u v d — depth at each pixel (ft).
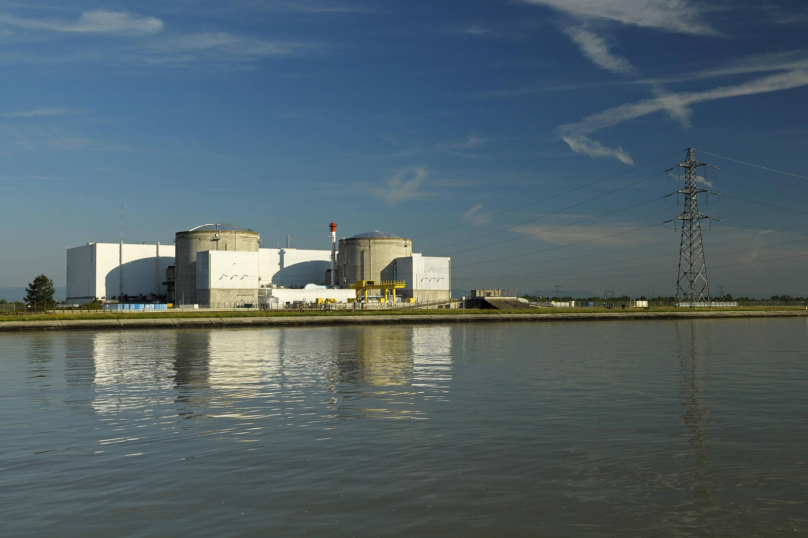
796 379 111.24
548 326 358.84
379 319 402.52
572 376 116.57
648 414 78.38
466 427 70.95
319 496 47.88
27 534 41.27
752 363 139.44
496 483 50.72
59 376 121.90
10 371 131.13
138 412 81.92
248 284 502.79
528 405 84.94
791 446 61.98
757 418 75.72
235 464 56.44
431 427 71.05
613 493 48.26
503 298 546.67
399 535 40.57
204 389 102.32
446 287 582.35
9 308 434.30
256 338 249.34
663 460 57.06
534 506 45.55
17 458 59.21
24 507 46.19
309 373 123.85
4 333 303.48
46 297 509.35
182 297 530.27
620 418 75.82
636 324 379.96
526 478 51.93
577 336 251.80
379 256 587.27
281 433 68.54
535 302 592.19
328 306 487.61
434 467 55.11
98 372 128.26
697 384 104.99
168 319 363.97
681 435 66.80
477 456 58.59
